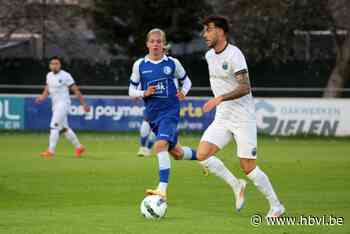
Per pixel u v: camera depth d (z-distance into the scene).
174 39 100.12
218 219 32.50
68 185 43.94
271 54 97.81
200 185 44.28
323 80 100.25
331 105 86.12
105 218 32.66
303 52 102.94
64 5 101.06
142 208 32.50
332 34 99.50
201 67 98.81
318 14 96.94
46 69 99.56
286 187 43.78
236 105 32.31
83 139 79.88
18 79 99.81
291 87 100.25
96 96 87.19
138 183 45.00
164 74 36.56
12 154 63.03
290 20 96.75
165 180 35.62
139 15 98.69
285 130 86.50
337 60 98.62
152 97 36.69
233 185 33.88
